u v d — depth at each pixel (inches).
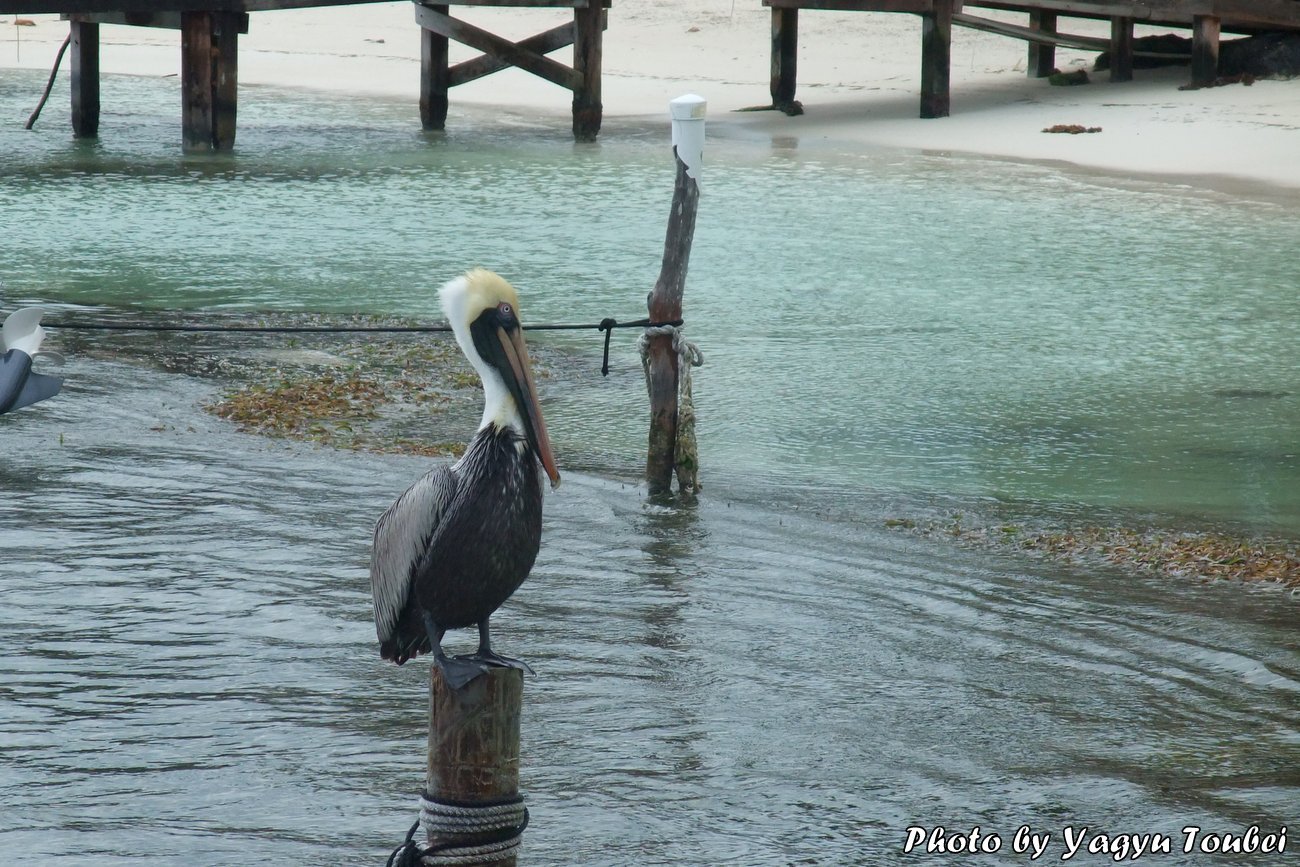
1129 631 410.9
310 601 397.4
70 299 863.7
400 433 622.8
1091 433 662.5
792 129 1728.6
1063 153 1513.3
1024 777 308.0
